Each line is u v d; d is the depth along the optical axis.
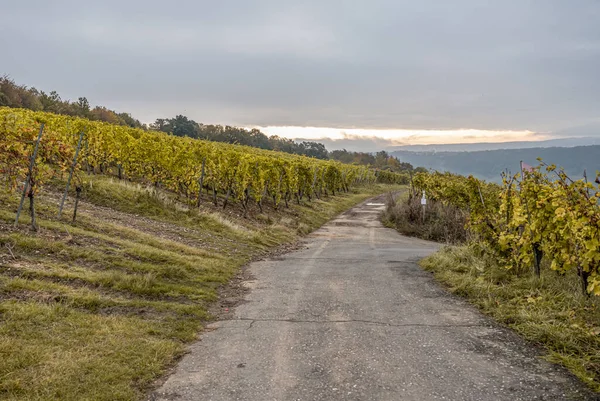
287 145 163.75
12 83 57.31
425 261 10.04
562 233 6.17
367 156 191.38
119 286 6.57
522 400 3.48
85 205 11.92
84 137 15.31
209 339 5.20
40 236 7.75
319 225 21.52
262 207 21.11
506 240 7.71
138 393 3.72
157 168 17.45
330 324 5.72
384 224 22.22
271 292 7.72
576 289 6.32
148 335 5.04
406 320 5.81
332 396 3.63
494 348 4.68
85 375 3.88
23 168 7.90
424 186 24.75
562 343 4.60
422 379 3.93
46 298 5.48
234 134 131.38
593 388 3.65
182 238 11.44
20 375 3.68
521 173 8.31
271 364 4.38
